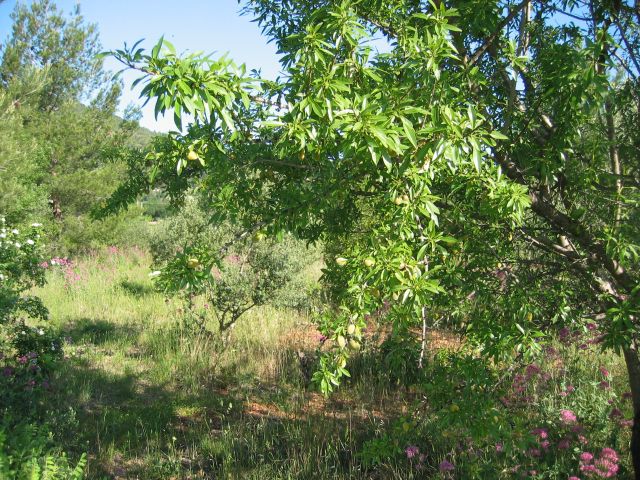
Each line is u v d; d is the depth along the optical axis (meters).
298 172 2.46
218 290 7.50
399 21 2.50
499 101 2.85
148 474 4.57
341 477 4.41
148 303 10.32
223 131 2.20
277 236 2.34
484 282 2.75
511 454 3.98
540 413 4.62
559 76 2.38
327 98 1.95
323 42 1.99
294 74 2.07
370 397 6.12
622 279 2.85
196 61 1.76
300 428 5.34
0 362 5.81
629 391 5.11
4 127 11.72
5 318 5.54
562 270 2.90
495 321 2.56
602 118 2.99
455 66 2.62
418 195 1.99
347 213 2.90
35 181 13.91
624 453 4.24
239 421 5.64
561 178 2.88
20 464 3.36
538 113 2.71
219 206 2.50
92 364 7.03
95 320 9.12
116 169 15.03
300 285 8.20
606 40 2.33
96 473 4.46
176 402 6.04
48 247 14.02
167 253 9.18
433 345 4.94
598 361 5.70
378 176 2.18
